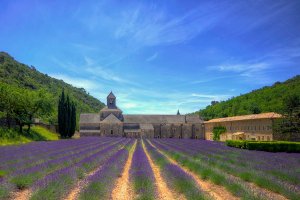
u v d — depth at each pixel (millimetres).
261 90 126312
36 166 16625
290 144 34438
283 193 11492
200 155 25734
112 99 99750
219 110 134375
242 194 10742
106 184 11898
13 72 137625
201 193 10523
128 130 96188
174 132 102000
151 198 10102
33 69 183125
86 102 188500
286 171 15930
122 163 19859
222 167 18203
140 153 27922
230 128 76688
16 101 54562
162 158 22391
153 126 101062
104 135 92062
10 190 11500
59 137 68000
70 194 11492
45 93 63406
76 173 14375
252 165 18750
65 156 23109
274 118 54812
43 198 9680
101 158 22031
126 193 12070
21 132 54938
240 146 39188
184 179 12523
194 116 105250
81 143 43531
